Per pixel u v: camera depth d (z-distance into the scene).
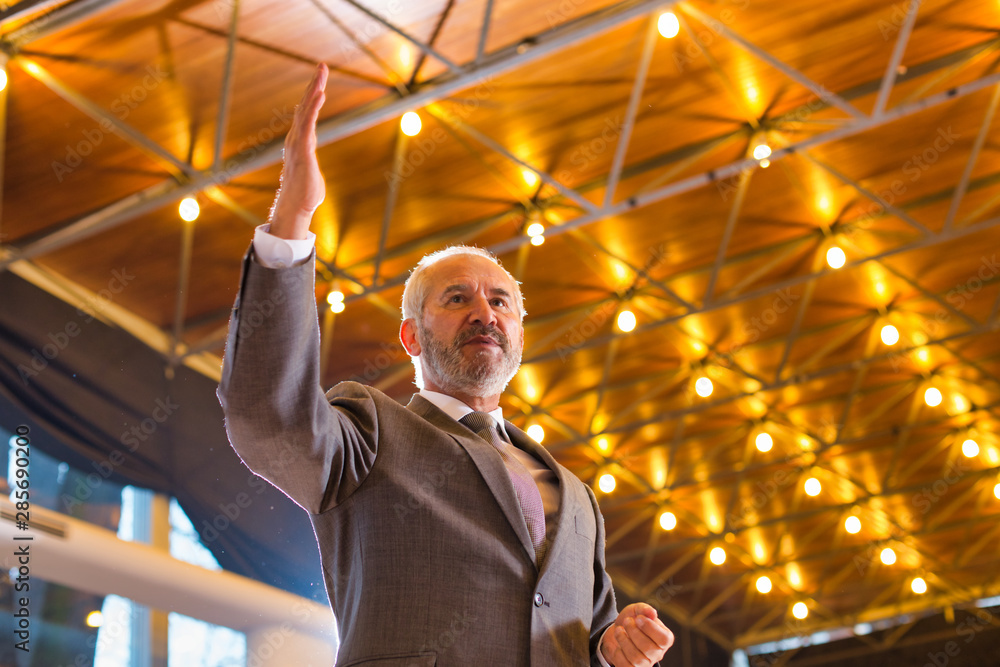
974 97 8.29
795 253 10.08
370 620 1.39
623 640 1.59
